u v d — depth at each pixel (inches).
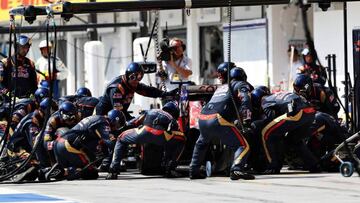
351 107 1644.9
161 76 1831.9
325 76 1676.9
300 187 1376.7
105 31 2940.5
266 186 1402.6
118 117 1611.7
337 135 1643.7
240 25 2529.5
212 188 1393.9
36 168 1620.3
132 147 1733.5
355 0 1553.9
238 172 1509.6
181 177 1619.1
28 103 1784.0
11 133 1774.1
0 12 2313.0
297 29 2438.5
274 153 1605.6
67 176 1626.5
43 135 1609.3
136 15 2812.5
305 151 1626.5
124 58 2883.9
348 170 1510.8
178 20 2731.3
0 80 1841.8
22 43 1852.9
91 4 1620.3
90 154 1640.0
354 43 1656.0
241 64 2534.5
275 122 1587.1
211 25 2655.0
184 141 1616.6
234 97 1499.8
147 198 1268.5
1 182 1606.8
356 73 1646.2
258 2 1605.6
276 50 2436.0
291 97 1578.5
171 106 1619.1
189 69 1854.1
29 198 1293.1
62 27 2268.7
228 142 1507.1
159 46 1929.1
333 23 2265.0
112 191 1376.7
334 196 1255.5
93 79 2500.0
